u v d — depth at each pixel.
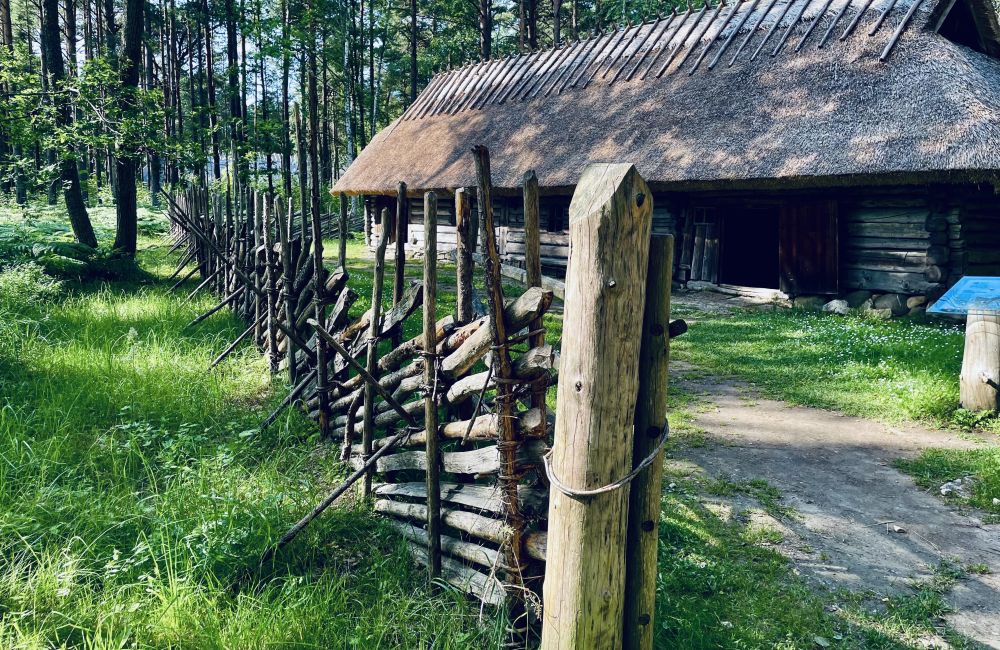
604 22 34.03
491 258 2.67
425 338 3.26
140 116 12.24
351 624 2.93
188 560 3.04
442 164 17.61
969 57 11.64
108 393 5.18
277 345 6.37
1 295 7.98
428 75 39.16
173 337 7.00
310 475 4.41
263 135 23.06
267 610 2.85
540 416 2.72
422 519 3.66
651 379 2.40
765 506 4.49
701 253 14.32
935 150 9.65
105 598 2.86
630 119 14.13
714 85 13.47
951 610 3.35
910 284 11.16
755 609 3.27
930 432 5.93
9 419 4.44
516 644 2.84
